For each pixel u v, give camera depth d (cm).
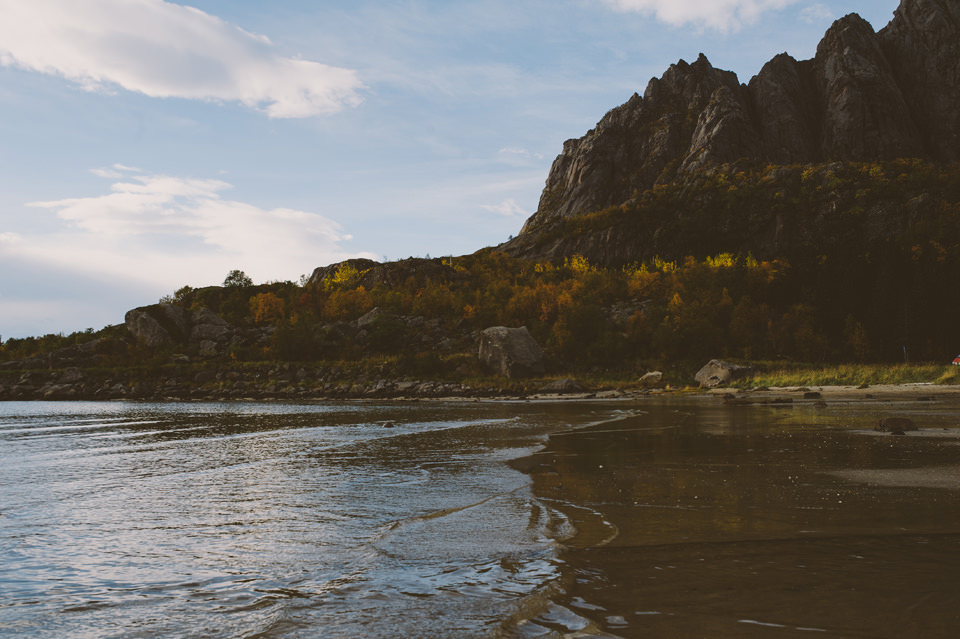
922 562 473
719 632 338
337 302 10238
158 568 535
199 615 412
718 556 502
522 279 13112
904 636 328
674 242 16200
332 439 1747
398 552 554
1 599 457
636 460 1169
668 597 403
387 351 8512
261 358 8269
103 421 2823
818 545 531
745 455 1194
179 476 1092
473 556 533
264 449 1515
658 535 585
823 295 9025
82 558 571
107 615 418
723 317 8731
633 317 8388
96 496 898
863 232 14000
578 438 1648
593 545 552
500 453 1346
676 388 5938
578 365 7681
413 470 1111
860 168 15900
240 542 620
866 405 2903
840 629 340
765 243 15462
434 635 352
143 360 8088
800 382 5203
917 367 5031
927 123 18762
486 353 7325
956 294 8050
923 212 13400
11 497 895
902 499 736
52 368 7938
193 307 10694
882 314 8038
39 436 2039
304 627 375
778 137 19525
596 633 342
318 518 727
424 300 10188
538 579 455
